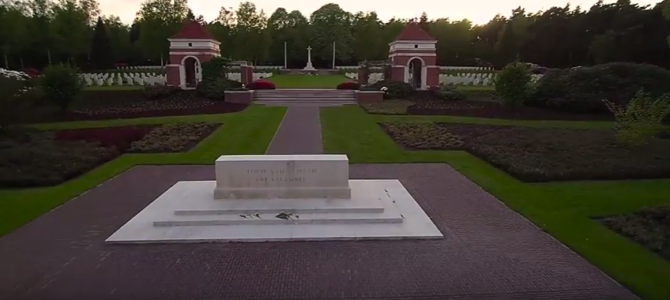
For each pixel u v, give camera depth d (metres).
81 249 8.26
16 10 49.66
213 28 55.91
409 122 21.97
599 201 11.07
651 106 16.34
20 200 11.18
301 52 74.56
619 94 24.69
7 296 6.63
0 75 19.19
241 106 27.69
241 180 10.25
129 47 64.75
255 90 32.25
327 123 22.20
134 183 12.75
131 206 10.70
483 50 64.81
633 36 38.56
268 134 19.47
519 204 10.88
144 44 53.22
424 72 32.69
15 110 18.45
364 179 12.97
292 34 75.12
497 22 67.25
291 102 29.70
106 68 54.97
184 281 7.05
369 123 22.19
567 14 52.53
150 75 38.59
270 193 10.27
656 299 6.59
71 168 13.73
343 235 8.74
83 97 27.19
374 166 14.70
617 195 11.55
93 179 13.17
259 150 16.67
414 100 29.56
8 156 14.60
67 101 24.56
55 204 10.88
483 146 16.73
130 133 19.14
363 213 9.70
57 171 13.40
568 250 8.27
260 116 24.16
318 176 10.31
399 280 7.12
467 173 13.88
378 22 81.12
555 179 13.00
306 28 76.25
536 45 51.72
